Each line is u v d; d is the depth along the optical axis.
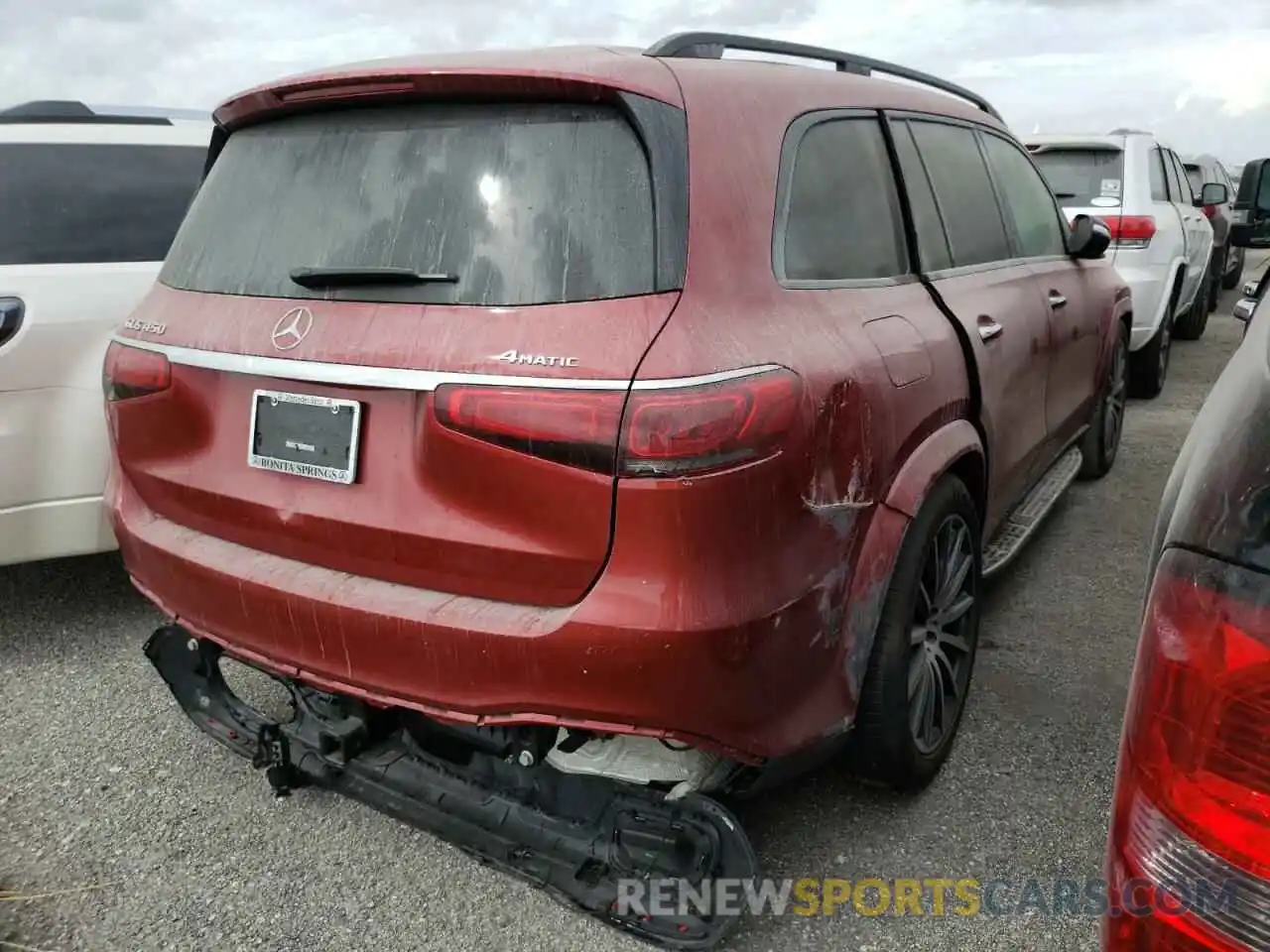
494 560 2.05
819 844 2.70
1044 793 2.89
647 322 1.96
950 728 2.98
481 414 1.99
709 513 1.92
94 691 3.62
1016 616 4.04
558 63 2.20
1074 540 4.86
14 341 3.67
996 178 3.92
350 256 2.27
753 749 2.13
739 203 2.21
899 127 3.12
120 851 2.77
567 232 2.07
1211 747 1.20
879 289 2.73
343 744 2.63
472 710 2.13
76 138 4.14
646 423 1.88
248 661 2.55
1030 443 3.89
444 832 2.47
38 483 3.77
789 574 2.10
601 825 2.33
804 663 2.21
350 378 2.15
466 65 2.21
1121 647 3.75
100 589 4.50
